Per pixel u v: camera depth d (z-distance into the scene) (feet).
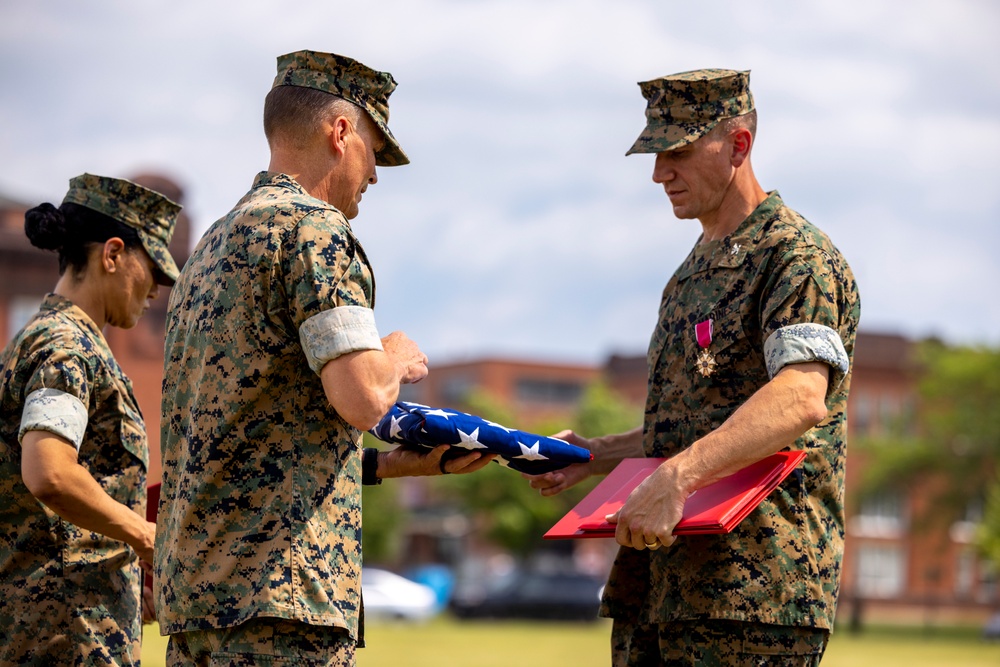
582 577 193.47
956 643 166.09
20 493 23.43
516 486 296.30
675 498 20.11
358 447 19.26
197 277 19.43
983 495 268.62
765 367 22.09
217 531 18.24
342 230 18.75
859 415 329.31
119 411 24.08
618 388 407.64
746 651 21.52
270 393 18.48
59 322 23.84
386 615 201.05
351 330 18.15
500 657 96.58
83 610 23.49
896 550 320.70
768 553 21.49
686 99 23.17
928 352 280.31
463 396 347.15
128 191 24.85
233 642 17.94
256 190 19.57
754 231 22.61
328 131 19.81
